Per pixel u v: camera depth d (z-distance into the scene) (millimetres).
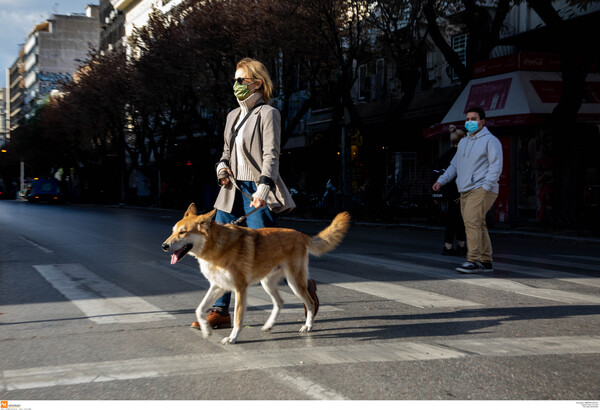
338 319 5344
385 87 28141
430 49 23297
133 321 5293
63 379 3676
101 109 38875
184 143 42969
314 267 8594
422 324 5129
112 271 8469
